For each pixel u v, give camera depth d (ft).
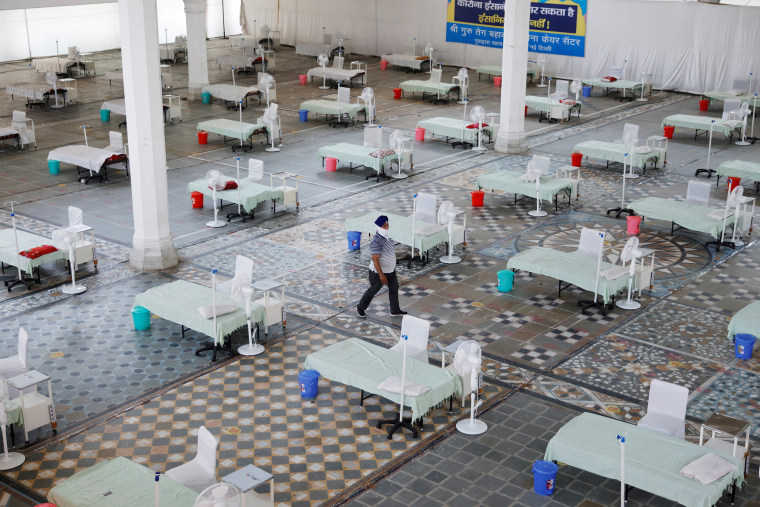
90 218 59.41
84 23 132.57
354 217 54.65
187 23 97.66
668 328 43.16
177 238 55.52
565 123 89.30
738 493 30.19
